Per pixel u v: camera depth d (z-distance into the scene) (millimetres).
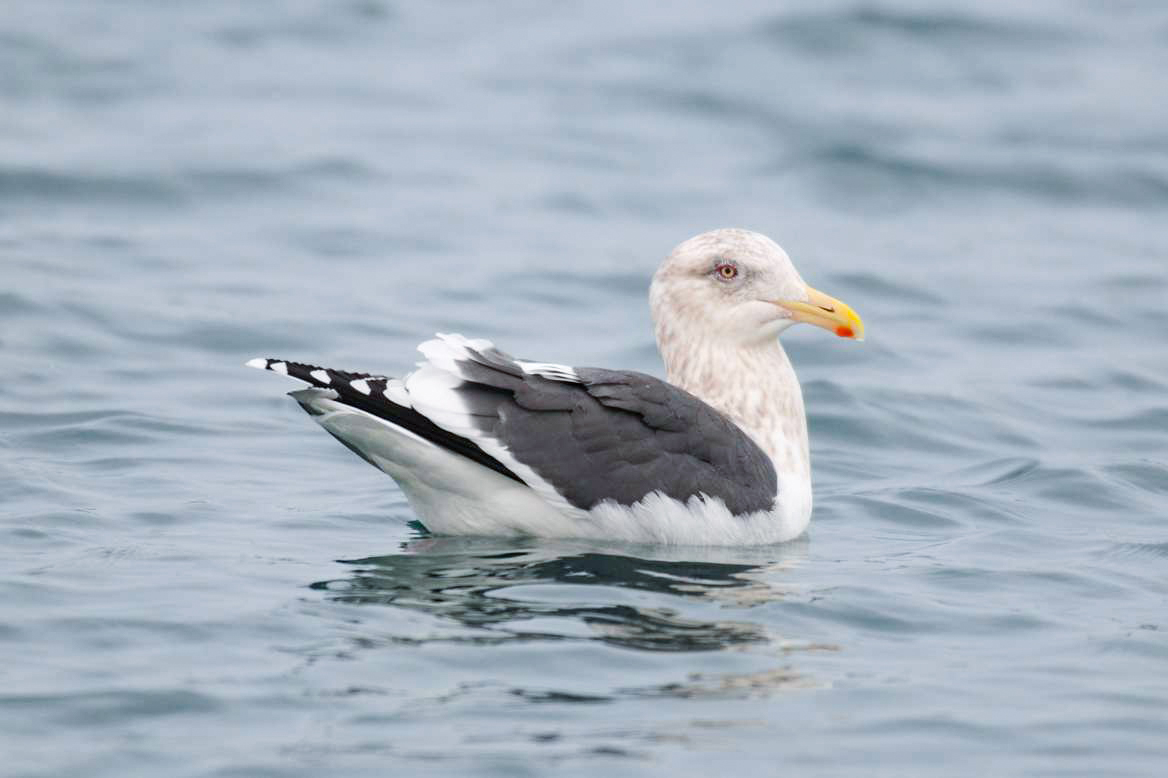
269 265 21219
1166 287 21766
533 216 23734
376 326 19203
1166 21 33562
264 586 11461
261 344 18406
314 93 28891
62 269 20297
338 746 9000
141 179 23891
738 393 13703
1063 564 12781
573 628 10805
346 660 10125
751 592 11742
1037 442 16516
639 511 12578
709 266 13758
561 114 28375
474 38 32500
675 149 26969
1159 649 10859
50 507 13164
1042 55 31438
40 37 30469
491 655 10297
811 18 32219
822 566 12531
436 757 8906
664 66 30531
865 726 9500
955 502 14539
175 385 16984
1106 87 29922
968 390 17906
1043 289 21594
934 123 28062
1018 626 11289
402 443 12375
